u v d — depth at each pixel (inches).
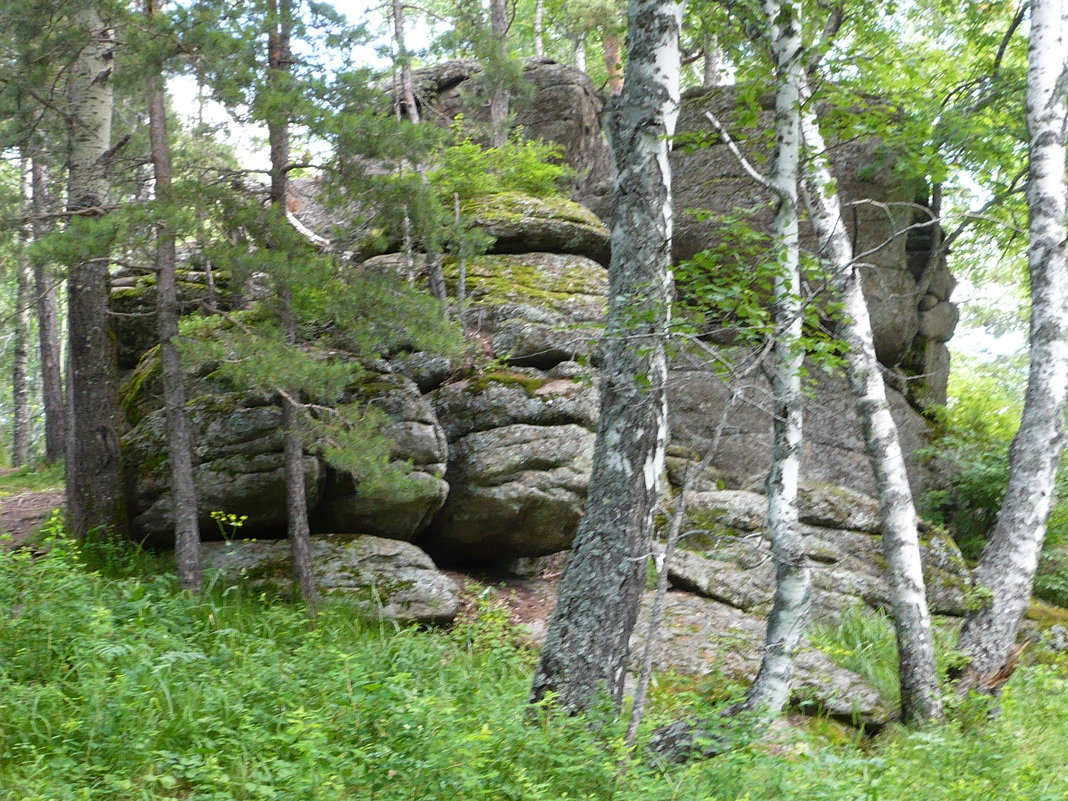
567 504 467.8
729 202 623.8
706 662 412.8
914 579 409.4
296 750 263.7
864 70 576.4
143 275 565.3
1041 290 430.3
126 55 394.9
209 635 366.3
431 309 407.8
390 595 424.2
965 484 617.3
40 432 1439.5
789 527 321.4
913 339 674.2
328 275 390.6
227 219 392.5
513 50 740.7
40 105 446.3
